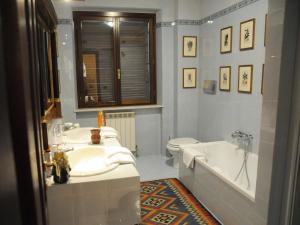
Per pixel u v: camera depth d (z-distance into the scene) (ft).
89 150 6.76
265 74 5.67
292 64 5.29
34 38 2.64
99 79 13.04
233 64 10.17
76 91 12.66
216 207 7.97
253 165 8.86
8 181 1.59
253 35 8.85
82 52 12.60
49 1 5.84
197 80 13.41
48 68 7.43
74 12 12.10
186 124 13.61
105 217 4.86
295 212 5.53
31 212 1.87
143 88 13.85
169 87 13.53
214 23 11.45
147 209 8.59
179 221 7.90
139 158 13.67
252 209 6.29
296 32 5.19
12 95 1.69
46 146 4.93
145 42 13.55
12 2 1.63
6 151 1.58
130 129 13.20
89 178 4.77
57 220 4.67
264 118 5.75
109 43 12.93
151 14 13.17
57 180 4.59
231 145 10.19
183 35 12.80
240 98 9.81
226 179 7.34
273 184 5.65
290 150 5.49
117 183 4.79
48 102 7.20
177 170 12.01
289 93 5.37
